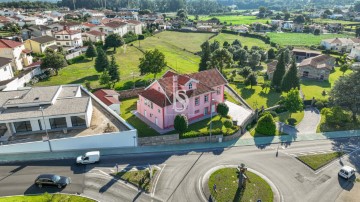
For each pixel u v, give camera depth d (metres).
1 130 48.44
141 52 122.56
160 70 81.50
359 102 57.16
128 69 94.38
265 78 92.88
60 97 56.09
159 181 39.44
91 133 48.28
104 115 55.22
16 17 166.38
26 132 48.59
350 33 187.50
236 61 115.62
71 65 100.75
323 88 82.56
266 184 39.47
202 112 59.97
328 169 43.38
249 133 54.66
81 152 45.62
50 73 87.00
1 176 39.25
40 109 47.53
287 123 59.19
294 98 60.03
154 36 165.62
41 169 41.09
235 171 42.19
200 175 41.09
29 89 58.66
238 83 85.44
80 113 48.94
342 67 96.81
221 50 83.31
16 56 90.62
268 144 50.47
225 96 73.12
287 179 40.84
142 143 48.19
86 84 74.62
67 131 48.91
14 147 43.84
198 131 51.53
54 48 111.19
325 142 51.50
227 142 50.84
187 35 174.50
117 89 73.62
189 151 47.47
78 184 38.03
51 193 36.19
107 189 37.38
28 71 82.31
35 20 158.50
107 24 148.00
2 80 74.81
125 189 37.53
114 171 41.09
